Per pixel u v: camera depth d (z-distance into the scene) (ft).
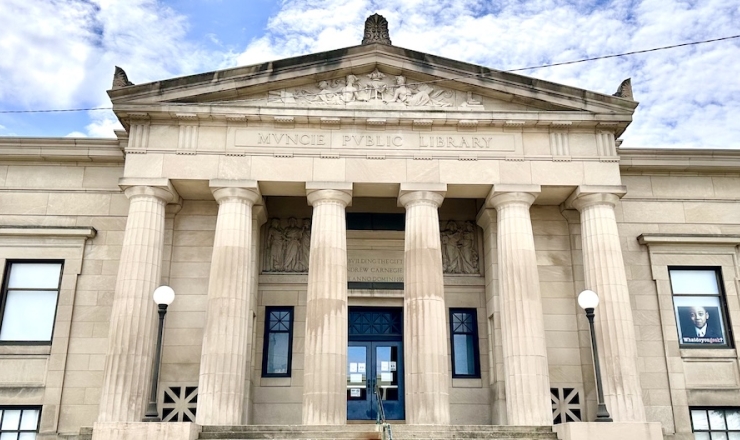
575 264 98.22
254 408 96.78
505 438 73.87
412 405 83.87
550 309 96.63
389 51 95.61
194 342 92.53
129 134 92.22
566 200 98.07
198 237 96.94
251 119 92.73
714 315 99.30
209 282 88.99
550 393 87.81
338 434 74.23
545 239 99.71
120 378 82.48
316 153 92.27
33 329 94.27
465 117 93.45
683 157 103.24
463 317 103.71
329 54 95.04
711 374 95.55
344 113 92.58
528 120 93.81
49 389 90.38
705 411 94.84
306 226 105.70
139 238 87.81
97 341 92.89
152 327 86.84
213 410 81.35
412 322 86.74
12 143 99.04
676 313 99.19
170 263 95.14
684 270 101.24
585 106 94.73
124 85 93.04
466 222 107.24
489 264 100.94
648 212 102.58
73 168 100.42
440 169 92.53
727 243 100.68
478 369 100.73
